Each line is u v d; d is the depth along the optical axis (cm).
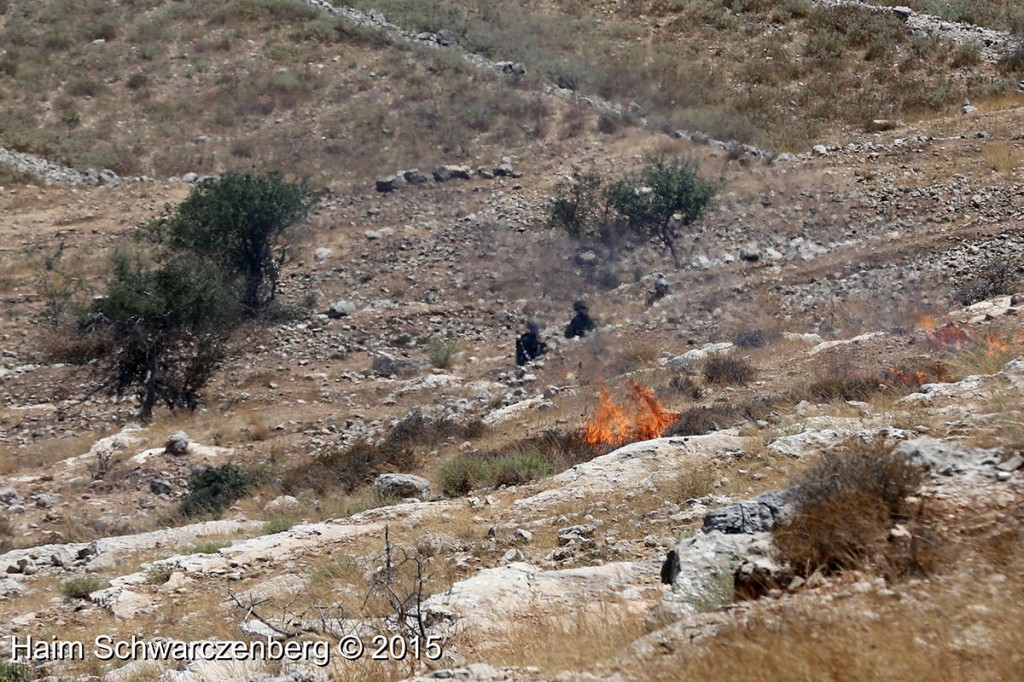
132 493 6091
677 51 15038
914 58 14362
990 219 9456
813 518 2261
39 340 9188
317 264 10775
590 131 13000
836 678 1580
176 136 13500
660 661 1836
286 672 2445
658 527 3425
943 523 2184
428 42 15550
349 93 14075
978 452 2559
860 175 10944
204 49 15175
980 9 16738
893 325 7081
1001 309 5888
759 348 6612
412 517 4091
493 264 10281
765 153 11981
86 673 3028
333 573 3531
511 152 12731
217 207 9950
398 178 12231
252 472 5884
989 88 13250
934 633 1662
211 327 8281
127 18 15950
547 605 2589
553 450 4872
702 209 10056
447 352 8575
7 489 6084
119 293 8125
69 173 12788
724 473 3778
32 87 14275
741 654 1728
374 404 7675
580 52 15312
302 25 15675
